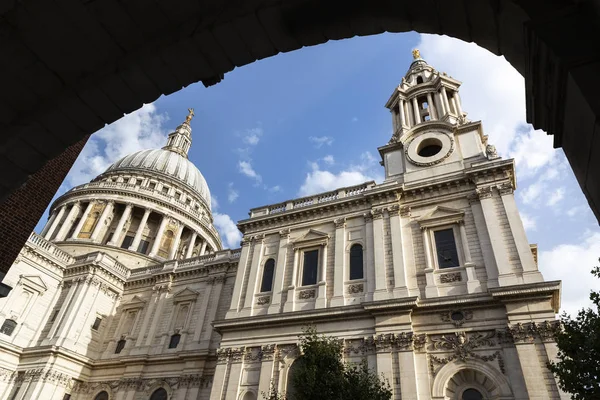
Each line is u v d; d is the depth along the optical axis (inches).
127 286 1875.0
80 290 1720.0
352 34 222.8
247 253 1390.3
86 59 232.5
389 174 1359.5
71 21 215.8
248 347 1150.3
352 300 1100.5
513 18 168.7
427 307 988.6
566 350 690.8
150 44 236.1
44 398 1439.5
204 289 1620.3
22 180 254.8
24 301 1658.5
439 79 1550.2
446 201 1173.1
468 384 893.8
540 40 150.7
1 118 237.3
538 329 850.8
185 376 1374.3
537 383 800.3
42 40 218.4
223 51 238.4
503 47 187.0
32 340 1622.8
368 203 1277.1
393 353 956.6
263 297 1248.2
